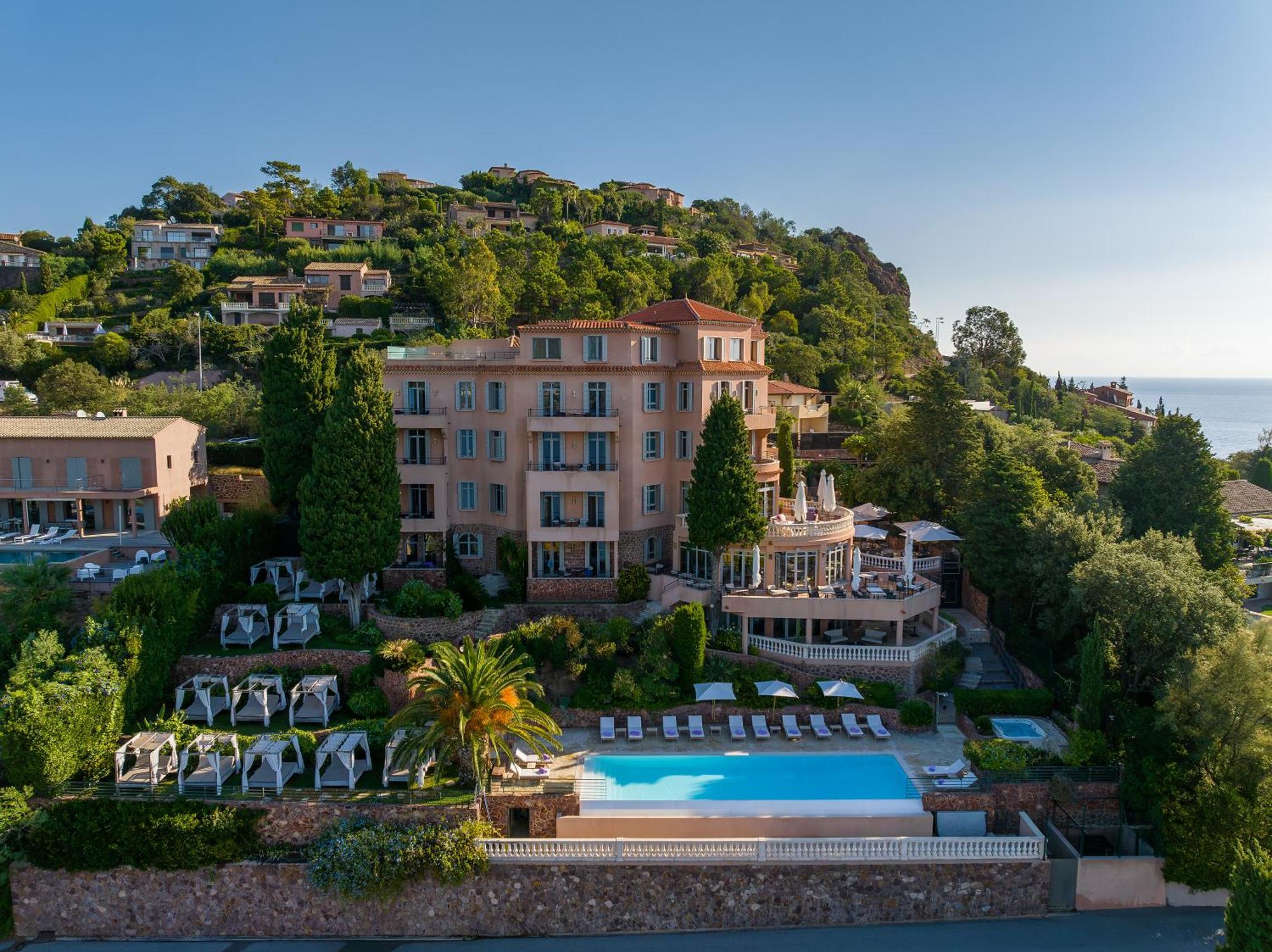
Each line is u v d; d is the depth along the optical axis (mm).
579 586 47969
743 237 192625
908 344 146000
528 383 49094
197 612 42562
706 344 51188
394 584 49062
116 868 32219
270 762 33844
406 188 167625
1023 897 32500
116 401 74812
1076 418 129125
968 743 36500
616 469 47906
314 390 52188
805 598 44625
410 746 33062
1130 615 39250
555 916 31953
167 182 160000
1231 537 54875
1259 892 25281
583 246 127188
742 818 33438
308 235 134875
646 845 31953
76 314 112188
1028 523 48500
